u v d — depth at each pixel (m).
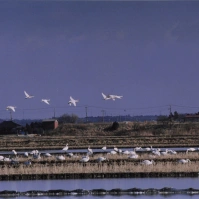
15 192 65.94
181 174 75.12
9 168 79.44
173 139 142.88
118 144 131.88
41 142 140.25
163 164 79.69
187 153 94.06
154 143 133.12
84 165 81.00
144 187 68.50
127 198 63.56
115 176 74.75
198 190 65.75
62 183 71.69
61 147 124.12
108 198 63.69
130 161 85.38
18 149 122.38
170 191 65.50
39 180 74.00
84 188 68.56
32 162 85.38
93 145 129.88
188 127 181.88
